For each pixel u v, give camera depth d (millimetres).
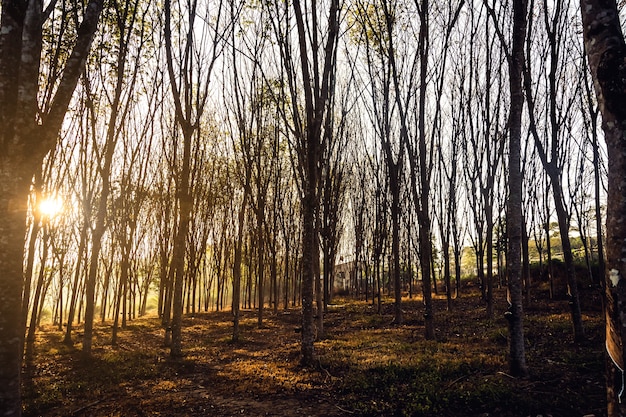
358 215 27797
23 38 4363
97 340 17219
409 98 14695
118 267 26609
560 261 22984
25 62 4332
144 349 14070
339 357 10305
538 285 22688
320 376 8789
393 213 17047
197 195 22672
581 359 8430
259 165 16406
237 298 15641
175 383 9195
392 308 23312
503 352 9641
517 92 7992
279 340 15539
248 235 27156
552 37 11141
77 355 13055
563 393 6652
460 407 6410
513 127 7996
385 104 14859
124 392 8594
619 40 3111
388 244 26891
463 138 17109
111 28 11859
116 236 20578
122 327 22094
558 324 12555
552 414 5984
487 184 15281
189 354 12750
